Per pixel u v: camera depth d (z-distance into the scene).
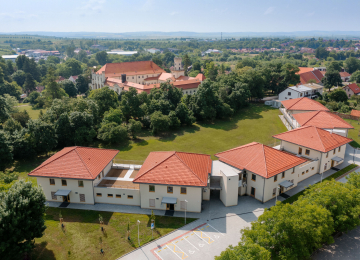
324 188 43.38
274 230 35.22
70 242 42.44
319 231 35.47
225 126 104.88
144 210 50.75
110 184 53.09
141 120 104.75
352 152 74.19
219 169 55.47
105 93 106.44
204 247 41.34
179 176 49.28
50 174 50.78
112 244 42.09
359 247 41.66
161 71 186.62
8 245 34.88
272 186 53.03
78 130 82.12
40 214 39.47
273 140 89.00
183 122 105.94
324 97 129.38
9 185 45.09
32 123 74.19
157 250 40.84
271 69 151.25
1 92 161.62
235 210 50.56
